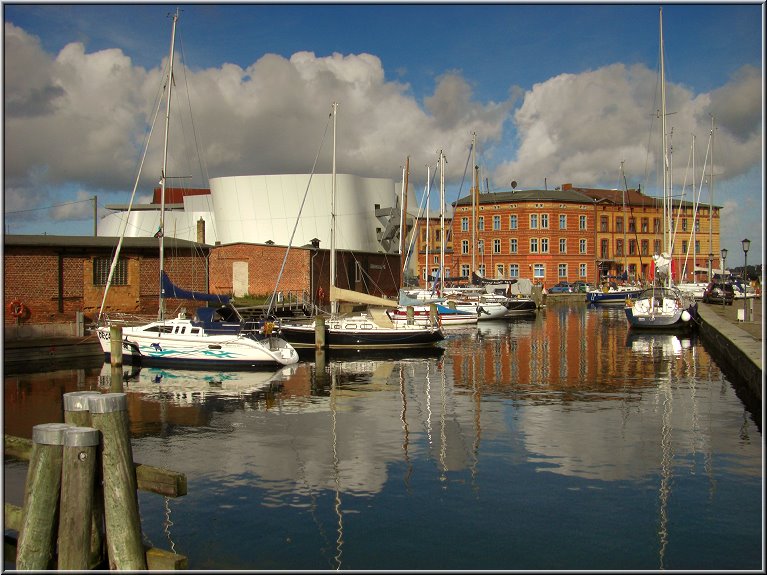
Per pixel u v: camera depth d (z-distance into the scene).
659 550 8.77
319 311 38.47
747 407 17.12
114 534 6.87
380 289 55.75
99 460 6.96
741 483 11.22
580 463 12.37
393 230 63.62
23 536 6.84
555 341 34.41
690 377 22.08
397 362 26.98
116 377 23.22
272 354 24.83
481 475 11.73
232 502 10.52
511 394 19.36
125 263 32.50
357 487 11.19
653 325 38.25
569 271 79.50
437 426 15.37
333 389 20.59
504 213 79.62
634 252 84.12
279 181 60.91
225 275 45.19
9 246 28.89
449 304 44.78
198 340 25.19
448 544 9.00
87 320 30.22
